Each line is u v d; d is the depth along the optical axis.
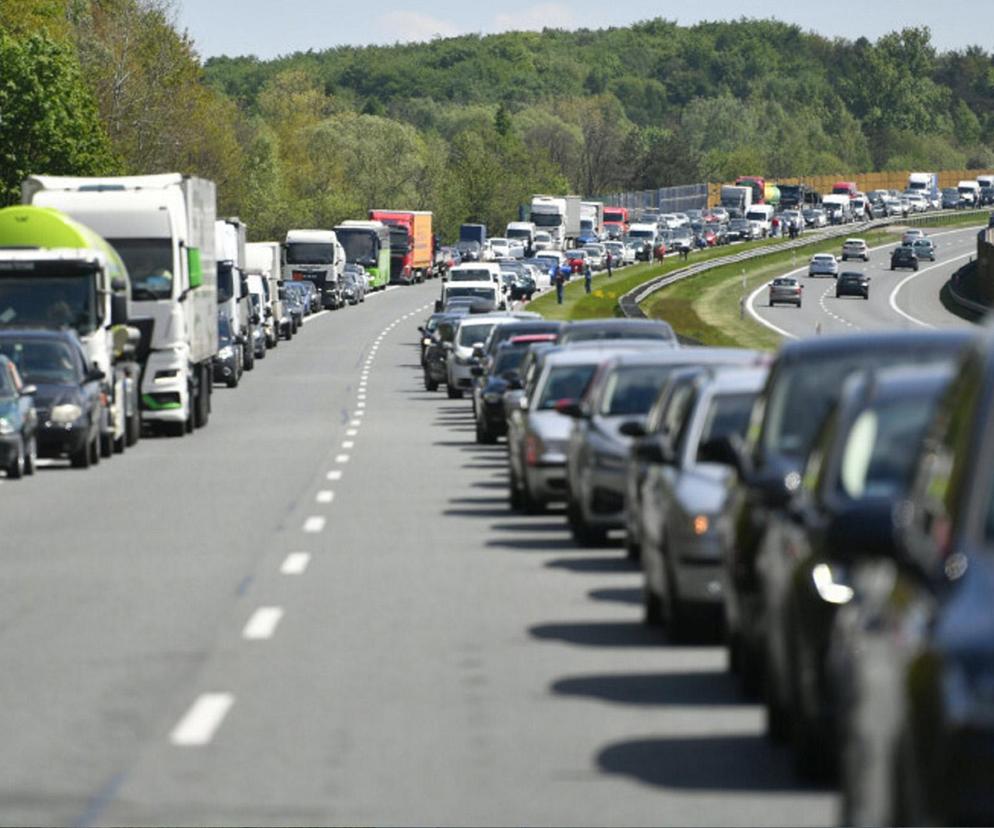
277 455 99.69
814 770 27.28
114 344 104.62
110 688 35.50
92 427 94.00
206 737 30.91
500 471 89.25
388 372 193.25
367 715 32.72
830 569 26.16
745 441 41.47
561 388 72.00
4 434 85.69
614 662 38.09
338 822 25.16
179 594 48.66
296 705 33.66
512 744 30.20
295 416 134.12
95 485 83.00
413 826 24.89
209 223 127.75
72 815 25.70
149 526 65.75
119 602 47.34
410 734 31.03
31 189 116.25
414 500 75.06
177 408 114.50
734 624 35.06
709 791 26.84
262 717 32.56
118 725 31.98
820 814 25.44
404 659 38.56
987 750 17.25
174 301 114.50
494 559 55.97
